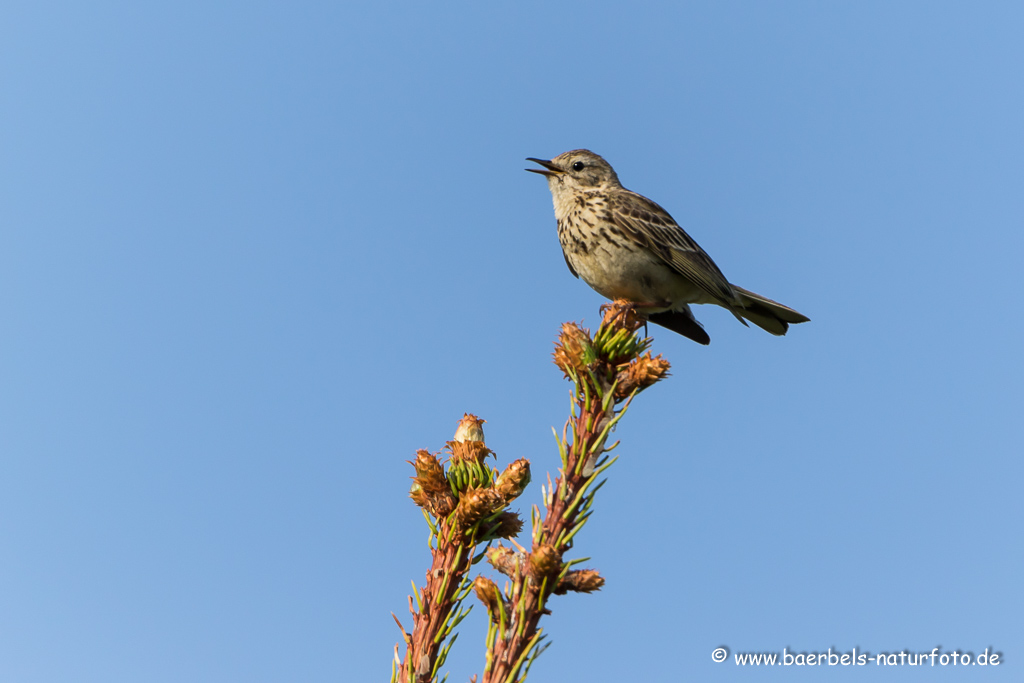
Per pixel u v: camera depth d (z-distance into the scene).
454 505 6.56
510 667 5.68
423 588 6.34
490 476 6.73
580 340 6.77
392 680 6.05
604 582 5.76
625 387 6.68
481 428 7.01
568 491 6.26
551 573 5.69
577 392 6.85
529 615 5.73
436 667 6.02
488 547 6.28
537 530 6.12
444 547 6.46
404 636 6.12
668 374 6.62
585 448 6.37
